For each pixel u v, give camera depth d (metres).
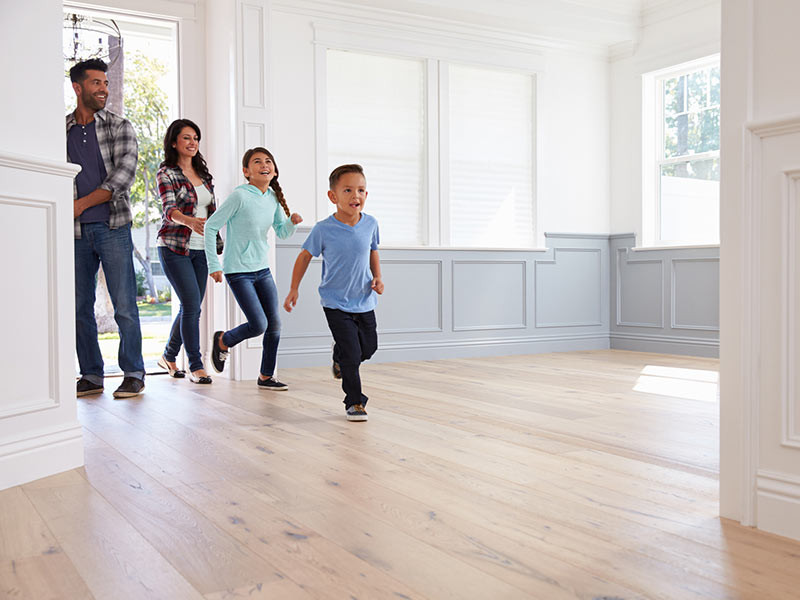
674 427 2.89
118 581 1.35
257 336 4.25
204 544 1.56
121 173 3.66
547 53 6.39
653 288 6.27
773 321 1.64
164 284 9.34
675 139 6.19
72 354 2.29
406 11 5.66
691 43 5.86
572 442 2.61
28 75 2.15
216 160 4.84
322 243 3.05
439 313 5.90
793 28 1.60
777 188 1.63
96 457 2.40
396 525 1.68
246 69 4.55
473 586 1.32
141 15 4.72
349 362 3.06
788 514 1.59
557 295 6.46
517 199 6.32
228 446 2.56
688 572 1.39
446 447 2.53
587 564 1.43
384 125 5.76
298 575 1.38
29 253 2.14
